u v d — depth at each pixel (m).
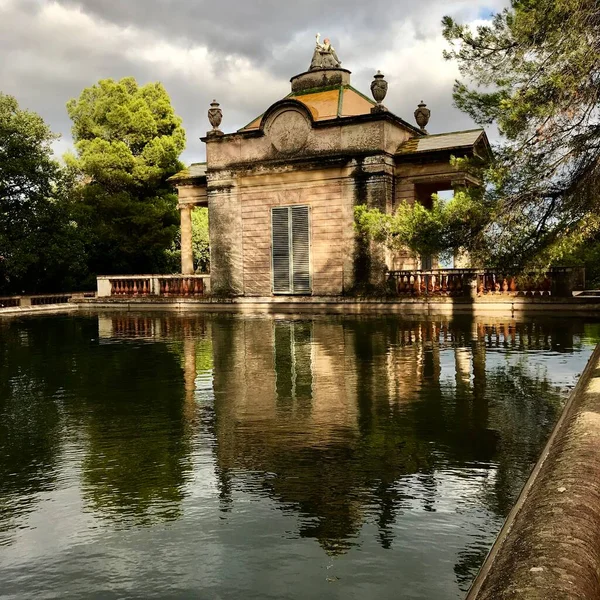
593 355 8.20
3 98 31.03
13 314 28.53
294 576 3.76
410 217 19.33
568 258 21.17
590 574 1.74
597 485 2.48
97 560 4.06
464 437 6.59
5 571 3.95
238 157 28.28
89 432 7.24
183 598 3.55
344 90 28.73
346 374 10.55
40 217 31.11
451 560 3.90
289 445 6.48
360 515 4.64
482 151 18.72
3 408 8.62
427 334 16.14
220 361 12.40
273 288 27.92
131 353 13.98
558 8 13.10
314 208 26.80
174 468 5.85
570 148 14.57
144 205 37.09
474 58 15.27
